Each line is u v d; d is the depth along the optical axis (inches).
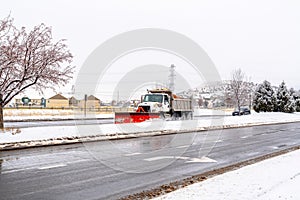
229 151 566.3
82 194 275.9
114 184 313.1
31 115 1517.0
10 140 559.2
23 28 643.5
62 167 383.2
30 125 938.1
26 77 629.0
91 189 292.5
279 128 1187.3
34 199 256.7
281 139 795.4
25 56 632.4
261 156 515.2
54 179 324.2
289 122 1643.7
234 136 845.8
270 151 577.0
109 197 270.2
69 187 296.5
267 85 2276.1
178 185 314.8
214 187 276.4
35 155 461.7
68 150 516.4
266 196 247.0
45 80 650.8
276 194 252.4
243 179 307.9
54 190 284.7
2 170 358.6
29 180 316.5
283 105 2261.3
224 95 2207.2
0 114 633.6
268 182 294.7
